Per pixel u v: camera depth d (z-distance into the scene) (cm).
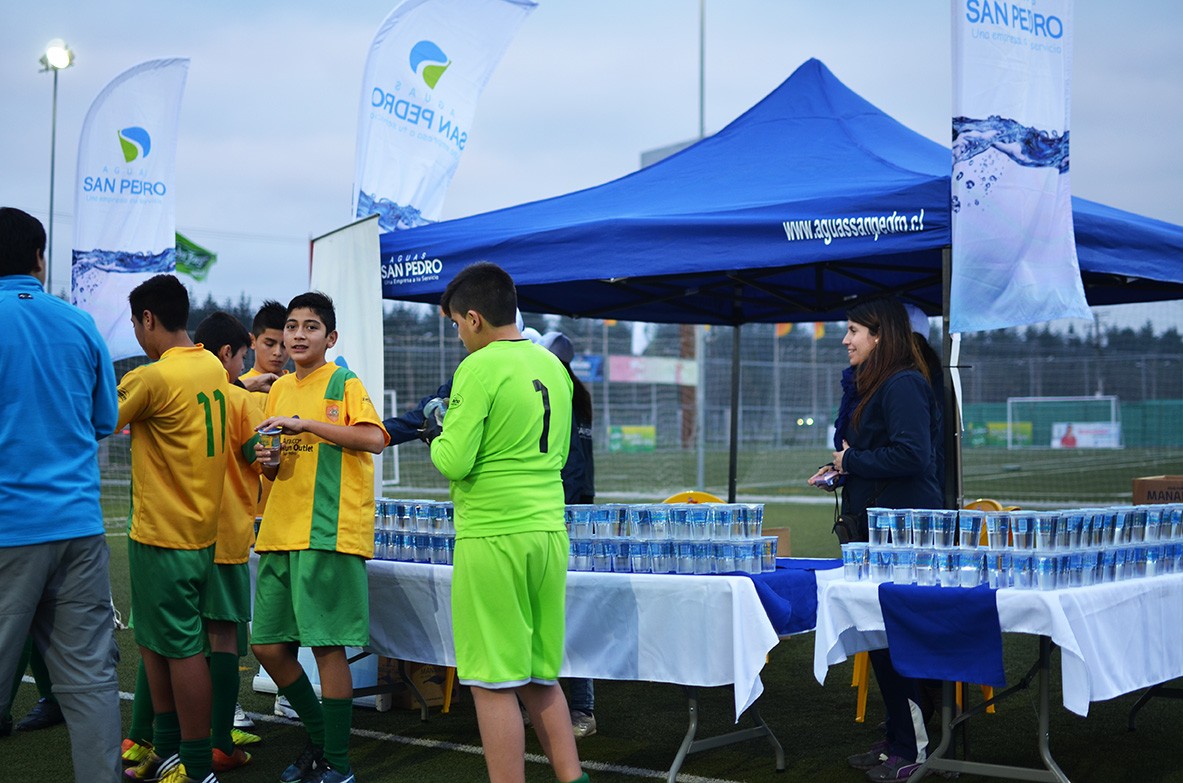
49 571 331
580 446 505
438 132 678
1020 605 354
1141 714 539
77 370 343
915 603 372
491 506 342
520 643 341
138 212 724
